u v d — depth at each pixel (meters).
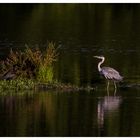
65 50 40.97
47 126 21.31
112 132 20.70
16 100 25.23
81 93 26.91
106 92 27.22
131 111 23.56
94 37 47.56
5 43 43.75
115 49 41.56
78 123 21.75
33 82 27.98
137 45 43.62
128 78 30.67
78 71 32.53
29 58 29.19
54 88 27.75
